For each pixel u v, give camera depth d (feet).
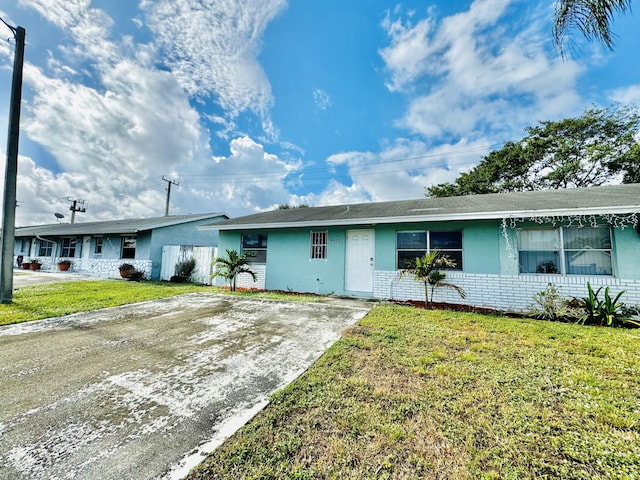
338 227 31.76
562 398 9.18
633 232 20.26
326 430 7.68
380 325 17.90
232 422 8.13
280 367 11.99
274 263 35.29
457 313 21.45
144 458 6.71
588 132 57.06
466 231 25.57
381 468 6.35
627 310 19.36
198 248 43.68
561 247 22.45
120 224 57.26
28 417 8.36
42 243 68.13
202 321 19.49
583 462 6.47
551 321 19.61
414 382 10.32
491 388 9.85
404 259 28.22
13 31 28.09
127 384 10.48
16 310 22.22
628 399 9.11
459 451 6.86
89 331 17.12
